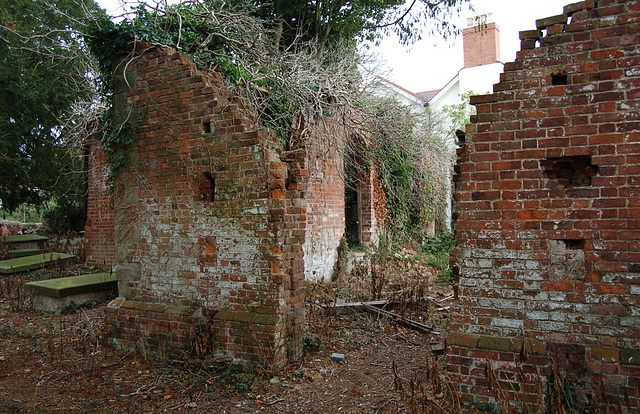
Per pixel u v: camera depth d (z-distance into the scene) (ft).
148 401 14.35
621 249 10.90
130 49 19.17
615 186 10.98
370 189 40.45
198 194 17.60
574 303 11.32
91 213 38.37
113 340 19.45
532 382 11.54
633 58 10.87
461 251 12.53
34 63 43.19
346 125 31.83
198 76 17.51
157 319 18.03
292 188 17.15
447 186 51.29
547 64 11.68
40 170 49.06
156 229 18.67
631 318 10.81
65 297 25.98
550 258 11.59
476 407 12.03
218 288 17.02
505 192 12.06
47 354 18.85
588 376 11.09
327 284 31.50
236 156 16.67
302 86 26.53
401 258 40.60
